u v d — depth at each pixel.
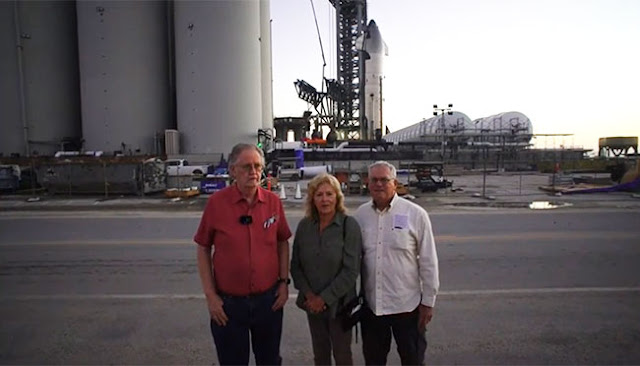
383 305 2.92
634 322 4.39
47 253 7.78
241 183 2.66
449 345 3.87
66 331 4.28
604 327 4.27
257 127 39.66
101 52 36.81
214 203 2.73
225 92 37.88
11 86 36.66
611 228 10.04
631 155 38.00
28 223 11.52
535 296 5.22
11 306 5.02
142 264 6.96
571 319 4.48
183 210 14.34
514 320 4.46
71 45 39.41
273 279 2.79
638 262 6.89
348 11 51.16
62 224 11.30
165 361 3.63
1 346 3.95
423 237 2.92
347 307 2.91
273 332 2.84
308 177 29.64
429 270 2.91
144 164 19.77
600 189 19.22
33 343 4.00
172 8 40.75
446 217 11.97
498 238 8.84
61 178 19.45
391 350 3.80
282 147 38.38
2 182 21.03
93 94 37.25
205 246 2.76
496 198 17.20
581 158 45.12
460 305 4.91
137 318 4.61
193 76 37.62
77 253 7.77
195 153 38.06
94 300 5.22
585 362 3.54
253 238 2.69
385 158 35.22
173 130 37.50
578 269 6.46
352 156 35.41
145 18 38.12
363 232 3.02
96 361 3.64
